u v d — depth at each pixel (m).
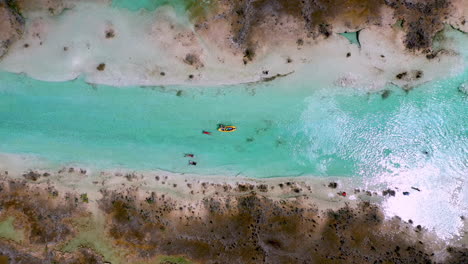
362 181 25.33
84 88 25.31
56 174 25.14
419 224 24.88
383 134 25.44
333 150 25.50
